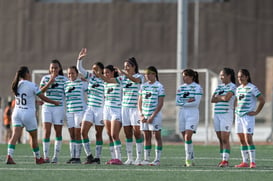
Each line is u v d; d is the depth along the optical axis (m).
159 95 43.19
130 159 44.25
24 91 41.34
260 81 139.25
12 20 142.88
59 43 142.00
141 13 141.25
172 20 140.25
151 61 140.62
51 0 143.12
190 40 139.62
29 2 142.62
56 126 44.56
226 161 42.88
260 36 139.62
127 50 141.38
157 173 37.34
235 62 139.50
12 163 41.78
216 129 43.50
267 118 120.31
